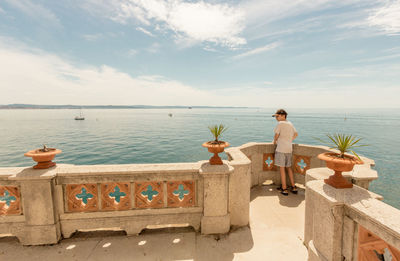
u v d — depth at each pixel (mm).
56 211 2865
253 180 5004
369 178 2721
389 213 1604
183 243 2855
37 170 2812
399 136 39688
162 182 3043
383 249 1655
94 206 2984
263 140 36312
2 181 2756
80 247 2764
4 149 26328
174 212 3090
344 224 1918
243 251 2691
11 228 2785
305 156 4785
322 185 2199
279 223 3410
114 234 3059
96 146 28203
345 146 2074
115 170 2885
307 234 2738
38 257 2580
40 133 43031
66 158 21500
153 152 24422
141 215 3029
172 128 56031
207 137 38094
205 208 3031
